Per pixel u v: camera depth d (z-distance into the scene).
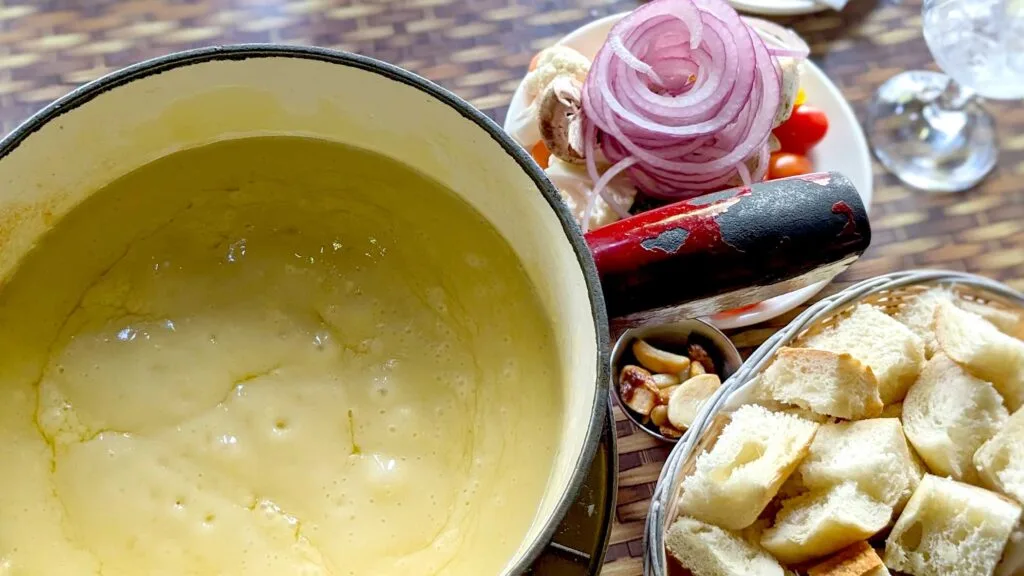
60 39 0.60
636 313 0.48
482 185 0.48
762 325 0.60
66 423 0.46
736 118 0.59
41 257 0.48
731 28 0.59
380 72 0.46
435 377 0.48
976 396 0.53
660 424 0.56
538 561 0.45
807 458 0.53
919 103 0.65
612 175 0.60
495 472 0.46
